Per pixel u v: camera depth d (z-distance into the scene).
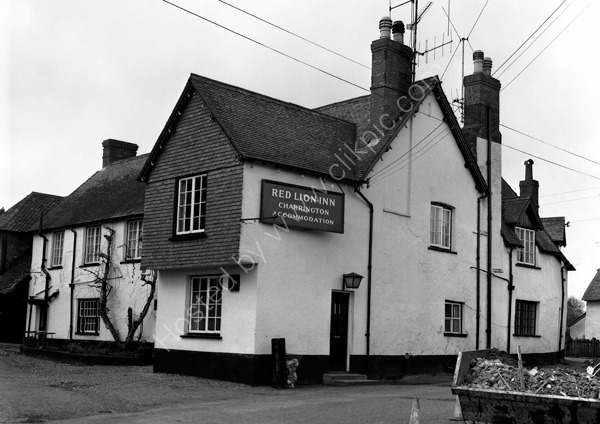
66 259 31.00
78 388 16.67
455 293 24.06
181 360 20.02
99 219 28.86
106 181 32.75
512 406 9.06
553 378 9.41
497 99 26.86
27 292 33.59
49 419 12.52
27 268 34.47
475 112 26.20
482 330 25.06
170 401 15.13
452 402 15.37
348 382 19.25
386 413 13.45
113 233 28.19
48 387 16.70
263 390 17.28
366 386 19.27
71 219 31.03
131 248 27.53
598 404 8.38
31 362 23.38
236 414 13.35
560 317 30.31
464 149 24.78
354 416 13.09
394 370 21.47
